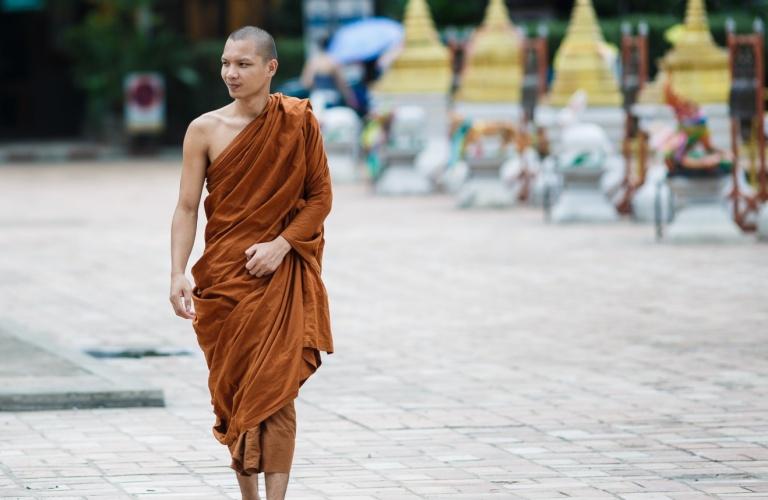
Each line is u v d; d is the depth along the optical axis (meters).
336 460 10.59
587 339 15.52
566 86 29.72
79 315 17.59
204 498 9.55
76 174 42.47
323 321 8.65
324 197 8.70
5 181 39.94
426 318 16.98
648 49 40.22
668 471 10.19
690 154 22.95
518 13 44.66
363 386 13.32
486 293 18.78
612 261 21.42
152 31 52.03
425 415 12.11
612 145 29.33
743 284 19.05
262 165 8.49
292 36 53.62
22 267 22.00
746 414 11.99
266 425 8.43
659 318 16.70
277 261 8.47
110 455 10.77
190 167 8.64
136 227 27.58
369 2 43.62
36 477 10.11
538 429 11.55
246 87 8.48
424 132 35.53
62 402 12.34
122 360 14.76
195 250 23.25
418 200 32.38
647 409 12.23
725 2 42.72
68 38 50.75
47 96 55.56
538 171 30.36
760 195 24.19
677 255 21.94
